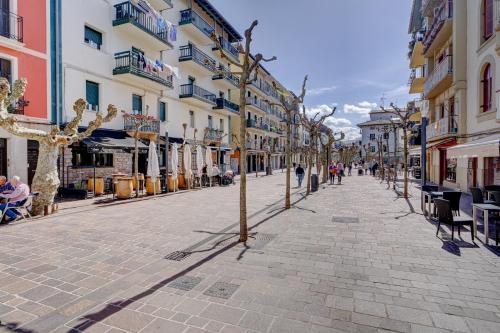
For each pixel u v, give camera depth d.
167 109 23.27
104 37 17.36
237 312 3.34
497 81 12.62
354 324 3.10
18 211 8.48
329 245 5.93
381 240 6.31
